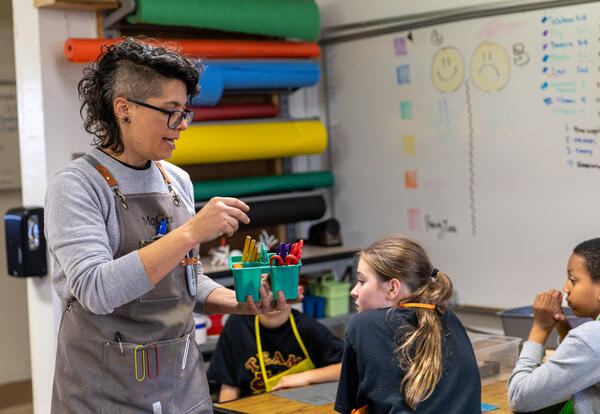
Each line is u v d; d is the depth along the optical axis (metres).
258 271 1.65
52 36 3.12
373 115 3.96
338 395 1.74
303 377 2.46
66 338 1.61
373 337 1.68
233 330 2.76
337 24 4.09
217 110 3.60
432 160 3.68
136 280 1.41
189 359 1.69
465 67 3.48
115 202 1.58
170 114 1.54
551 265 3.24
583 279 2.02
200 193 3.49
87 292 1.42
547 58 3.17
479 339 2.47
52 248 1.52
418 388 1.57
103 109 1.59
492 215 3.44
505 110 3.34
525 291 3.34
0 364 4.99
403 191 3.84
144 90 1.52
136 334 1.58
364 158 4.04
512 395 1.96
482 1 3.38
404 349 1.63
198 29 3.72
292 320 2.73
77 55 3.00
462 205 3.56
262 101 4.05
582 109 3.08
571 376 1.82
